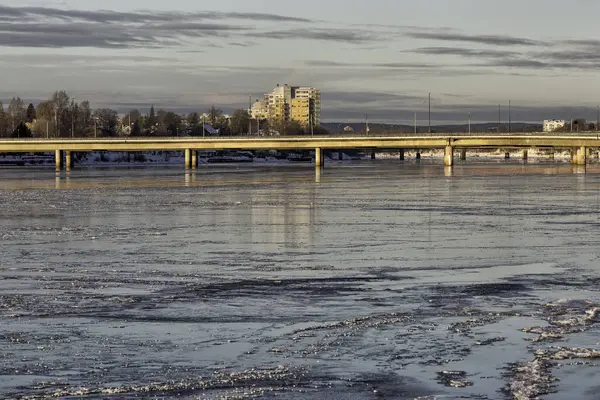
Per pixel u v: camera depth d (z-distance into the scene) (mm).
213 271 52344
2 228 79188
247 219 87375
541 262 55594
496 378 28922
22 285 47281
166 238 70562
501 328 35562
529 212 94312
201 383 28688
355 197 120562
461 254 59844
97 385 28500
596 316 37750
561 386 28031
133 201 113812
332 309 39938
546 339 33688
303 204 107688
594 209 98000
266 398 27328
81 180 176125
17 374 29672
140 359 31406
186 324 36906
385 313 38812
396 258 57938
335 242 67312
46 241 68812
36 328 36156
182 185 155375
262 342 33719
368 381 28797
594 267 53219
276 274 51031
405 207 102125
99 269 53375
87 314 39094
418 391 27781
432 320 37188
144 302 41969
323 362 30938
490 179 177250
